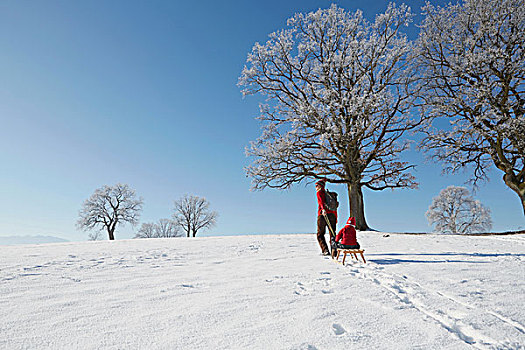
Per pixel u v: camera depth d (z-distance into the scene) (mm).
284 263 7055
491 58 18250
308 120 21266
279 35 23453
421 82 22047
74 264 7238
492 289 4184
